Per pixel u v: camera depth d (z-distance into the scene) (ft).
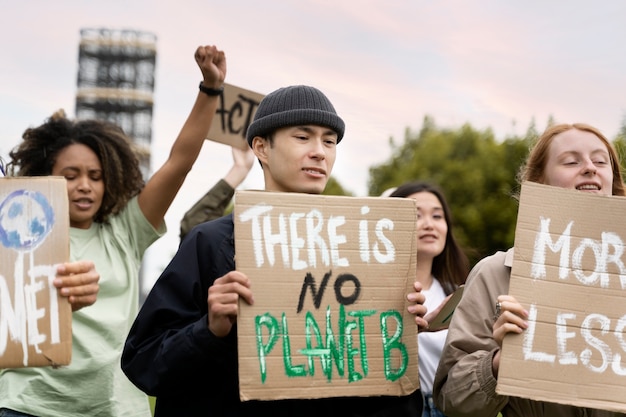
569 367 12.85
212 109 16.92
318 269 12.98
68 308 13.09
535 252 13.16
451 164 101.50
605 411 13.75
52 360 12.97
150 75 184.55
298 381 12.58
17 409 15.35
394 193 21.31
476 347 13.64
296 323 12.73
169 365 12.62
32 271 13.14
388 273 13.25
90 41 184.75
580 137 14.34
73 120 17.57
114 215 17.15
